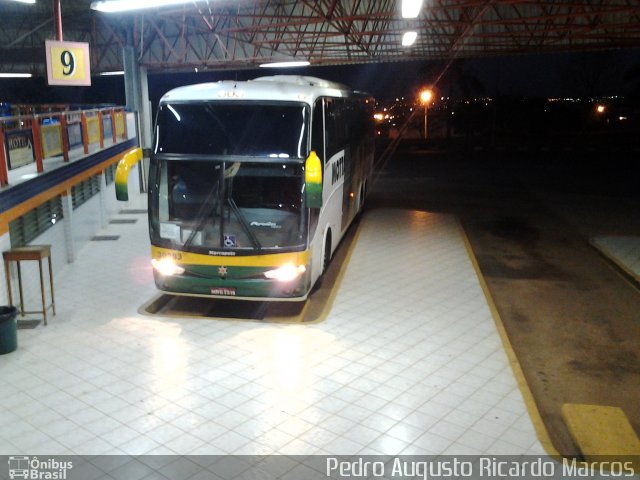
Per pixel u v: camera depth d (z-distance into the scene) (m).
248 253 9.14
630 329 9.57
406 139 47.91
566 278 12.34
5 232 8.98
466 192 23.39
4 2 23.03
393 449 6.00
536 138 47.38
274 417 6.57
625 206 20.41
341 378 7.53
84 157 13.32
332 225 11.91
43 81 31.86
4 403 6.80
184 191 9.23
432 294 10.91
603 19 18.45
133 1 11.42
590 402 7.20
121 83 33.78
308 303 10.60
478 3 15.32
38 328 9.04
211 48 22.70
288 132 9.09
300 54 25.50
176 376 7.52
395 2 17.78
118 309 9.89
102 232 15.44
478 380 7.53
